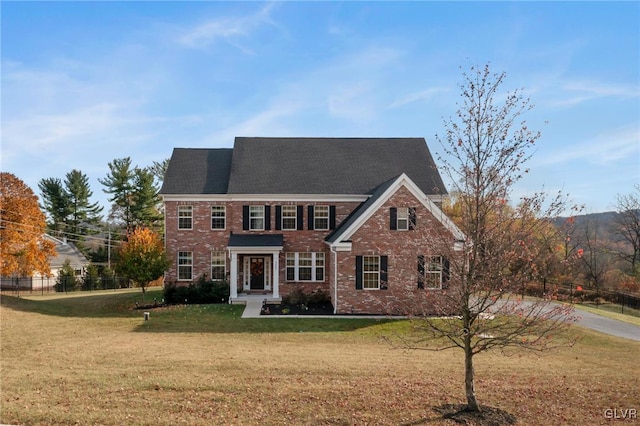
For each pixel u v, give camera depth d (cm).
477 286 1012
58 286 4956
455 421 984
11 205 4097
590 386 1264
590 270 4928
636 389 1241
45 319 2467
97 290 5019
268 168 3466
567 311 1040
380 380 1278
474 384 1266
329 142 3731
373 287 2694
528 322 1054
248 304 3017
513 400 1133
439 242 1201
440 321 1756
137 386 1171
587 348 1975
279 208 3325
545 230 1043
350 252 2689
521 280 1005
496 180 1009
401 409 1047
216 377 1271
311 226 3325
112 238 7144
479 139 1018
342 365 1458
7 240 4041
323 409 1035
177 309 2856
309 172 3450
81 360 1495
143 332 2195
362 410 1035
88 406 1023
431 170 3456
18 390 1130
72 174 7081
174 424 934
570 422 1001
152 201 6606
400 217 2686
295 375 1312
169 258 3288
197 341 1962
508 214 1034
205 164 3631
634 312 3325
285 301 3089
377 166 3522
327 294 3250
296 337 2103
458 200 1167
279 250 3088
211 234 3394
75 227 7044
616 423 998
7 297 3056
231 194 3291
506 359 1683
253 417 982
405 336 2116
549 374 1410
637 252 5144
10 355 1579
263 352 1698
